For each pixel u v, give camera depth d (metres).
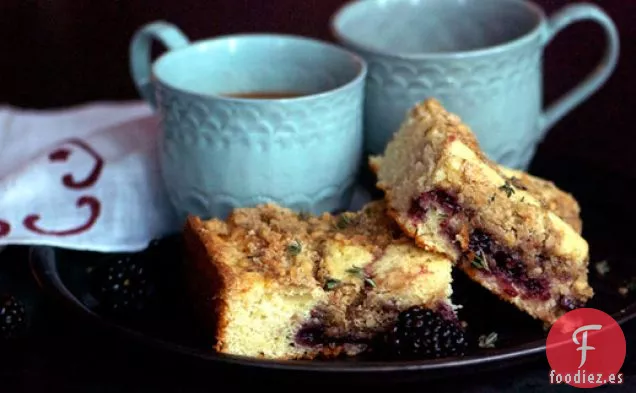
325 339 0.62
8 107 0.85
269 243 0.63
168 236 0.70
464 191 0.62
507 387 0.61
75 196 0.70
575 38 0.83
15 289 0.67
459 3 0.75
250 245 0.63
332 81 0.69
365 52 0.69
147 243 0.69
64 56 0.89
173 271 0.66
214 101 0.64
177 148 0.66
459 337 0.60
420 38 0.76
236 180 0.66
